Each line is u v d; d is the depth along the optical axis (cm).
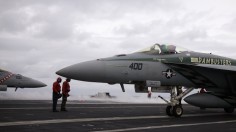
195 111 1755
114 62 1198
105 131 801
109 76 1162
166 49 1339
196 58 1384
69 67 1127
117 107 1886
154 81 1276
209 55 1455
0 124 897
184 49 1415
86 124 941
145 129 859
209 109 1964
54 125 901
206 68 1360
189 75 1352
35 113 1298
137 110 1652
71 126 885
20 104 2017
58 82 1436
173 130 855
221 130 880
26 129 802
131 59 1245
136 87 1323
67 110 1528
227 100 1409
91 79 1144
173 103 1305
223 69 1349
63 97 1466
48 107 1708
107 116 1230
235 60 1548
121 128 869
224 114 1565
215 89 1463
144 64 1259
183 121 1127
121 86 1279
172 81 1322
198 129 894
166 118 1235
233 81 1446
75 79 1140
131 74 1216
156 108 1867
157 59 1301
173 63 1314
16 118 1068
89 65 1143
